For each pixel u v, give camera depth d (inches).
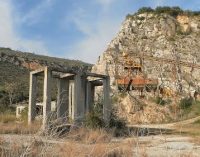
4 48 4928.6
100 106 1539.1
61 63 5022.1
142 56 3297.2
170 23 3690.9
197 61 3329.2
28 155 279.6
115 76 3171.8
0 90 2928.2
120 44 3538.4
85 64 5457.7
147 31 3659.0
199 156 501.4
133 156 353.4
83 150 334.3
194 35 3609.7
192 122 2347.4
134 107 2632.9
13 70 4057.6
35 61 4552.2
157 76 3159.5
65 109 1491.1
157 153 451.8
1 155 298.5
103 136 406.0
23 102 2842.0
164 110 2618.1
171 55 3395.7
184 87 3068.4
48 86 1337.4
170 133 1311.5
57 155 299.0
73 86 1507.1
